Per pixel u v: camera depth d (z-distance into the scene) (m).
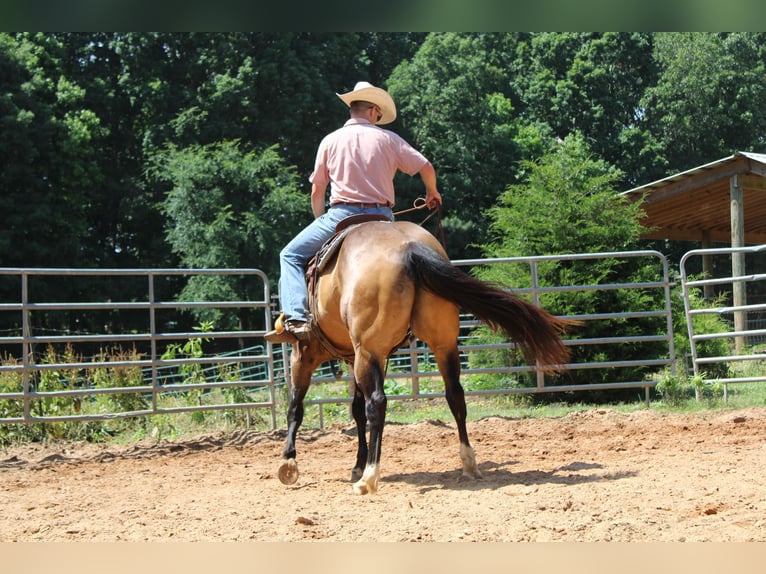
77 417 10.73
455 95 41.69
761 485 6.43
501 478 7.39
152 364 11.09
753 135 48.19
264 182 34.44
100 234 39.75
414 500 6.53
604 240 14.70
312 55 39.03
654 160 45.84
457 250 40.25
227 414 12.45
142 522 6.06
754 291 48.91
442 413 12.95
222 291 33.12
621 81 49.22
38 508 6.86
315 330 7.30
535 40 50.09
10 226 33.72
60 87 35.22
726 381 12.27
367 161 7.45
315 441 10.72
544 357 6.48
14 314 33.97
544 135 45.28
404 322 6.50
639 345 14.38
